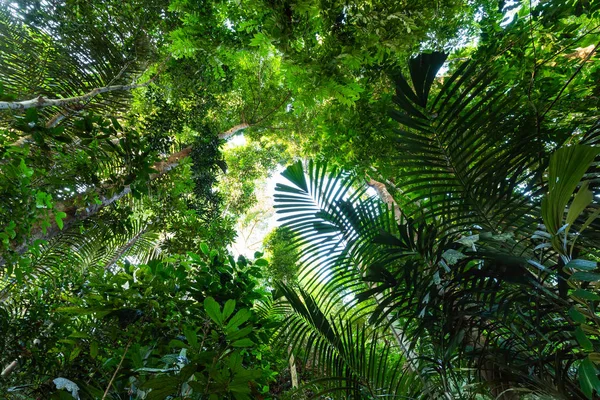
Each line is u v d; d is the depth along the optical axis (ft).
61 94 18.21
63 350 9.12
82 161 10.52
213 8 16.34
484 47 10.04
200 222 20.71
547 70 9.23
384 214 8.77
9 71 16.56
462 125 6.50
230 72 23.53
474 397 6.68
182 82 20.79
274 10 10.07
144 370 5.89
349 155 13.15
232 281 9.07
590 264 3.87
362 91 12.47
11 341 9.45
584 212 5.35
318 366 8.18
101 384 7.85
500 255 5.32
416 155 6.62
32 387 8.26
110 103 19.16
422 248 6.44
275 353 10.48
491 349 6.32
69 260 14.51
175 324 7.72
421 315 6.00
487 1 11.58
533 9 9.53
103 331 8.33
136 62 19.30
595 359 4.18
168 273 8.61
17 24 15.99
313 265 8.80
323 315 8.54
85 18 16.70
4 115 12.19
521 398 6.51
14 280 11.45
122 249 20.88
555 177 3.95
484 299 5.85
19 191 7.25
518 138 6.20
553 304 5.26
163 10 18.49
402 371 8.58
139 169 11.68
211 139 23.26
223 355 5.64
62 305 11.19
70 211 12.15
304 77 12.11
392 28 10.36
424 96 6.19
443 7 11.30
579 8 8.61
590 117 7.80
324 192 8.91
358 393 7.70
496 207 6.20
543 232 5.22
